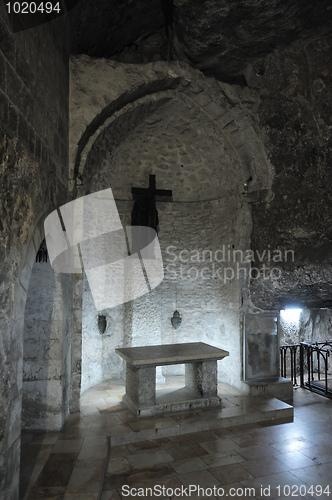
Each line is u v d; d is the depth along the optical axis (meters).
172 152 6.94
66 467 3.73
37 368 4.59
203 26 5.05
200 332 7.16
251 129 6.13
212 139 6.51
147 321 6.55
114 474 3.82
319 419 5.23
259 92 6.02
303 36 5.19
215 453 4.24
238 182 6.48
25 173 3.20
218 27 5.07
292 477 3.76
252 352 6.16
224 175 6.77
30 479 3.52
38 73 3.66
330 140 5.54
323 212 5.64
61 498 3.23
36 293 4.59
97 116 5.31
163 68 5.59
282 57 5.54
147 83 5.55
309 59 5.38
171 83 5.79
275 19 4.92
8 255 2.75
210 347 5.70
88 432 4.51
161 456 4.18
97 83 5.32
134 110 5.81
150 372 5.09
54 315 4.62
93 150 5.65
